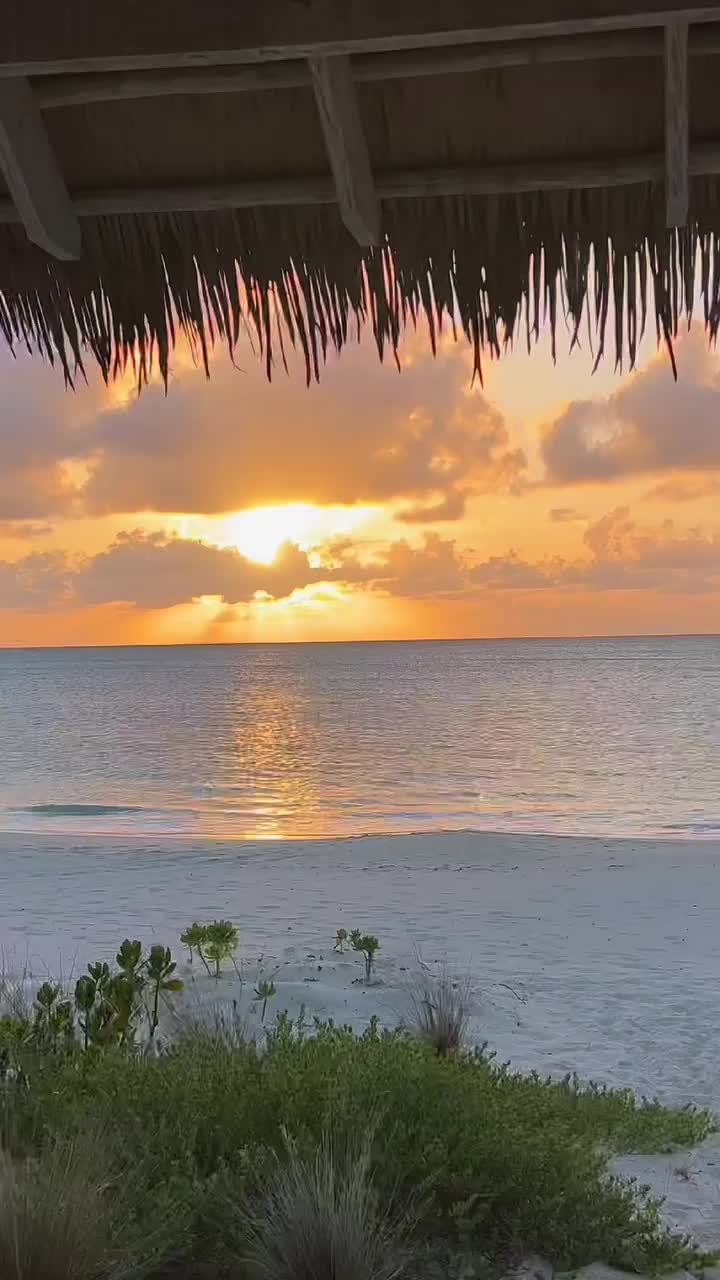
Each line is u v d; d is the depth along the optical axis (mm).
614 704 70625
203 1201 2992
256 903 12289
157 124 1698
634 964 9023
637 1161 4266
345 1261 2801
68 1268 2600
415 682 110812
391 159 1685
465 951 9555
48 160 1694
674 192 1582
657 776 32594
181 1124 3504
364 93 1617
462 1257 3090
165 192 1749
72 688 108688
